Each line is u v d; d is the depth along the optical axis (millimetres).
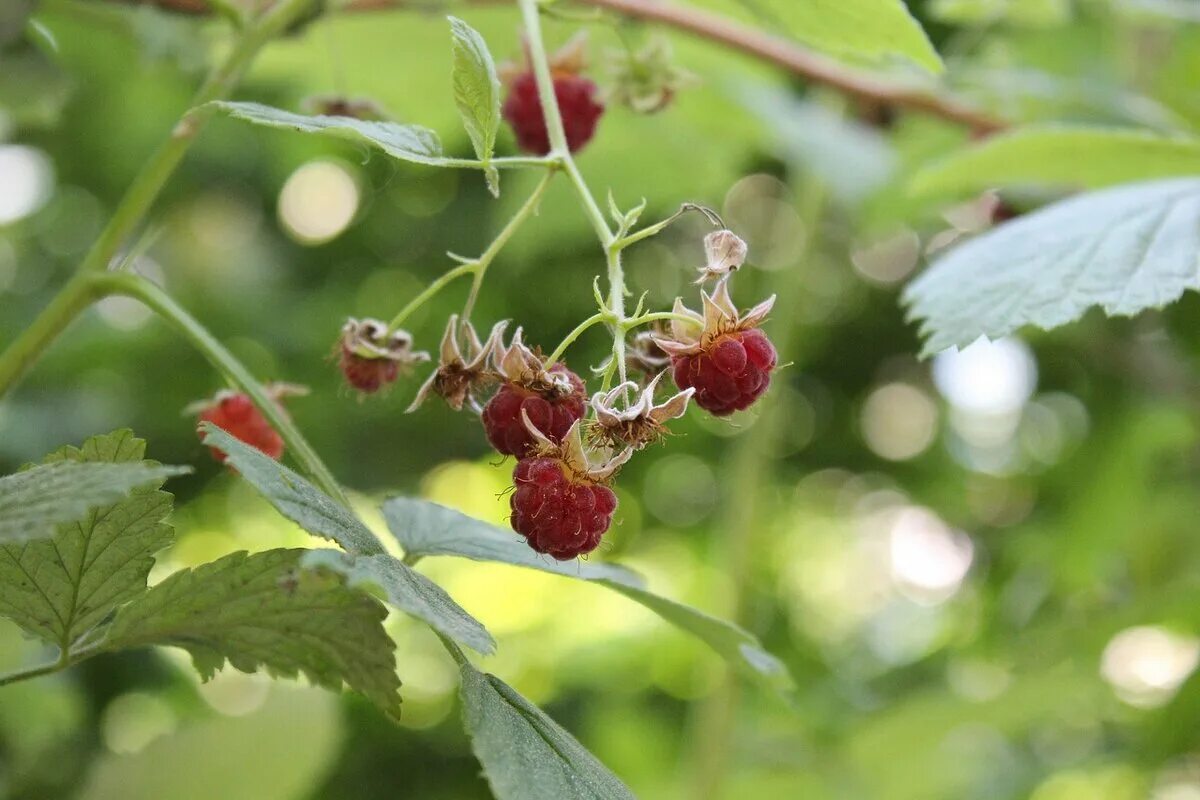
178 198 1154
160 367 1082
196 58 640
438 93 793
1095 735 988
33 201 1087
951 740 1027
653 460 1211
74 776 750
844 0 542
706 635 526
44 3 616
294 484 465
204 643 473
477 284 490
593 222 488
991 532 1047
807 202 839
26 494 442
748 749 988
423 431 1156
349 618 468
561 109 570
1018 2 738
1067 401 976
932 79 685
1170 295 536
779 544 1315
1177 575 926
